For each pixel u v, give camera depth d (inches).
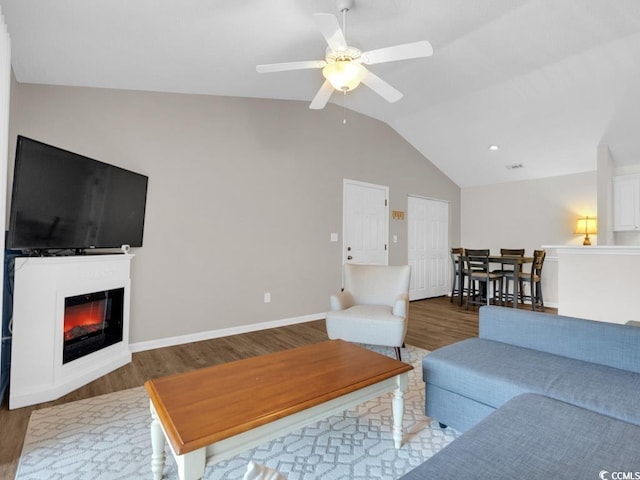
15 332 83.5
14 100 103.3
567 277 123.6
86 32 84.4
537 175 226.5
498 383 60.7
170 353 123.0
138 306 125.8
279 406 51.4
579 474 35.9
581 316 120.5
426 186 241.6
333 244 184.2
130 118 124.0
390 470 60.9
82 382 95.9
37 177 86.2
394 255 218.4
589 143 181.8
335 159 185.9
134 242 120.5
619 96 144.8
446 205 261.0
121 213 114.1
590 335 68.7
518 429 44.4
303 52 106.4
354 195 195.6
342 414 80.4
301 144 171.8
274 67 90.0
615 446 40.8
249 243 153.2
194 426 45.7
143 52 97.3
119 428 74.2
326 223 181.3
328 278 181.6
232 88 137.4
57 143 110.5
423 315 187.8
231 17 83.8
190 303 137.3
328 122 183.0
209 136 142.2
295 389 57.1
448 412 69.5
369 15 92.6
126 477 58.9
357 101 179.0
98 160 111.2
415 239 235.6
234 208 148.9
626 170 197.6
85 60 98.3
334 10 87.4
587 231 201.9
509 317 80.4
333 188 184.9
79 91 114.7
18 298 83.9
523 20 103.1
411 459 63.9
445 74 143.0
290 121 167.8
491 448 40.3
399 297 121.7
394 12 92.6
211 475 59.8
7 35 78.4
